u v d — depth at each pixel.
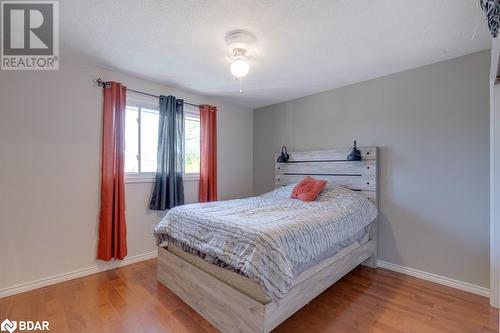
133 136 3.09
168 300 2.16
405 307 2.04
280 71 2.79
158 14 1.77
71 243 2.55
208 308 1.87
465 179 2.36
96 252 2.71
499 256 2.02
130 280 2.53
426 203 2.59
